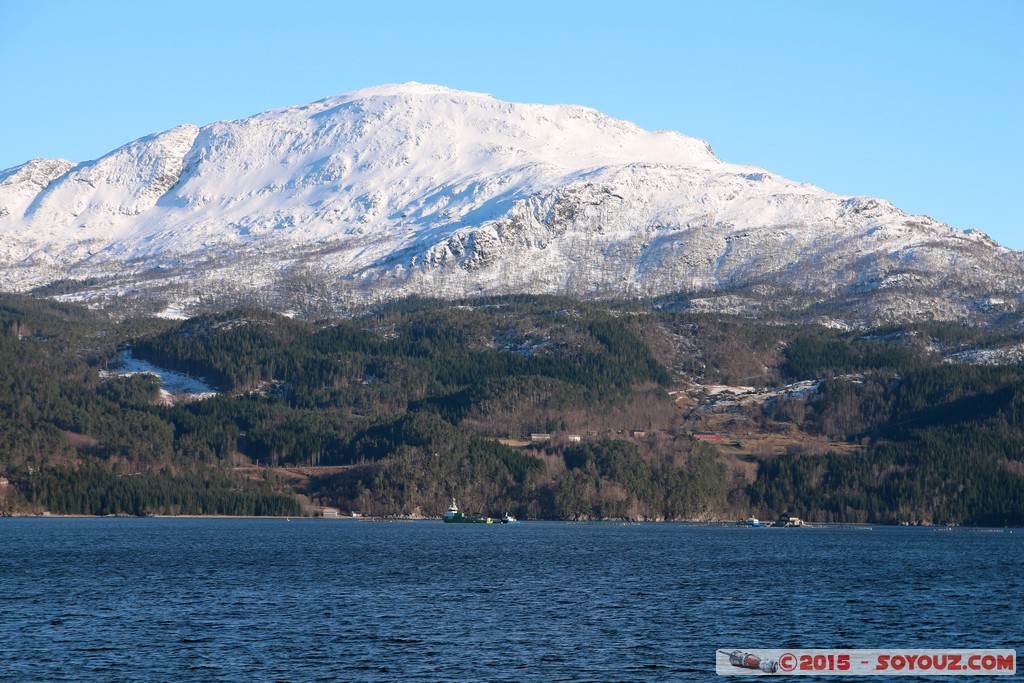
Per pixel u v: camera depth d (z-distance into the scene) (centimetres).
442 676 17500
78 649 19012
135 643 19512
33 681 17012
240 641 19750
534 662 18450
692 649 19600
